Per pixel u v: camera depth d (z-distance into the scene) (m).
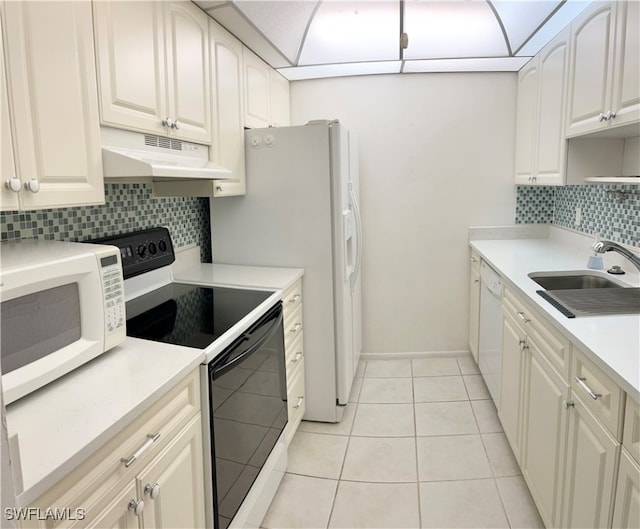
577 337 1.32
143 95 1.50
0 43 0.99
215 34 2.03
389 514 1.85
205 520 1.41
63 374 1.09
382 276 3.36
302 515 1.86
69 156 1.20
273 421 1.96
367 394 2.88
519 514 1.83
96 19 1.29
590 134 2.08
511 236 3.26
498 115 3.13
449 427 2.48
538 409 1.71
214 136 2.03
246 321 1.64
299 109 3.23
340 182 2.35
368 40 2.65
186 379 1.26
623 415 1.08
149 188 2.16
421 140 3.19
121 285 1.27
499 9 2.38
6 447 0.52
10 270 0.94
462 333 3.39
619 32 1.72
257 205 2.46
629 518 1.06
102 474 0.93
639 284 1.95
